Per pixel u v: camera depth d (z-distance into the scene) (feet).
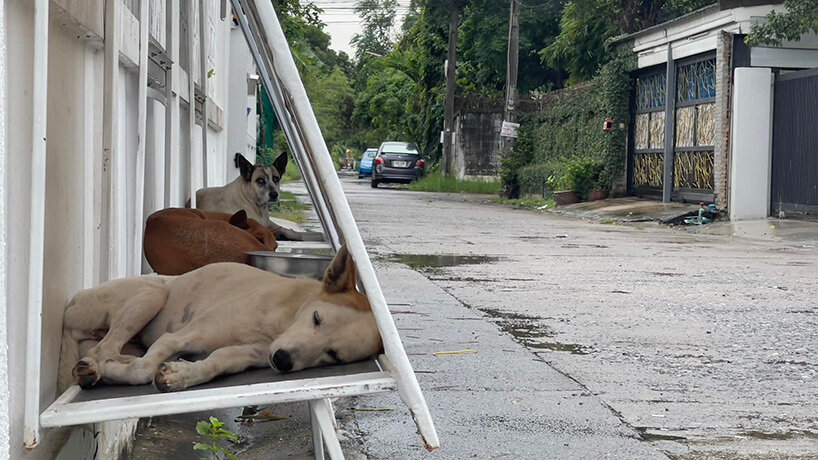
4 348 6.68
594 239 46.93
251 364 9.03
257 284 9.73
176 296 9.77
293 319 9.28
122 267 13.53
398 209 68.18
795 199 55.57
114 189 11.42
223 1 33.83
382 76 175.22
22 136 7.73
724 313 24.23
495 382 16.21
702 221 57.72
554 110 88.63
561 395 15.44
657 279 30.99
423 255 37.24
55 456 8.42
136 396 7.99
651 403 15.08
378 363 8.97
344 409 14.60
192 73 20.75
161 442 12.37
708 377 17.02
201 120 26.78
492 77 120.57
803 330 21.91
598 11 90.94
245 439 13.15
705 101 63.21
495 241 44.42
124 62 13.43
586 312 23.98
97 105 10.98
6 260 7.28
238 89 46.91
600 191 75.77
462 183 110.01
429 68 137.39
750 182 57.52
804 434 13.48
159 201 17.88
